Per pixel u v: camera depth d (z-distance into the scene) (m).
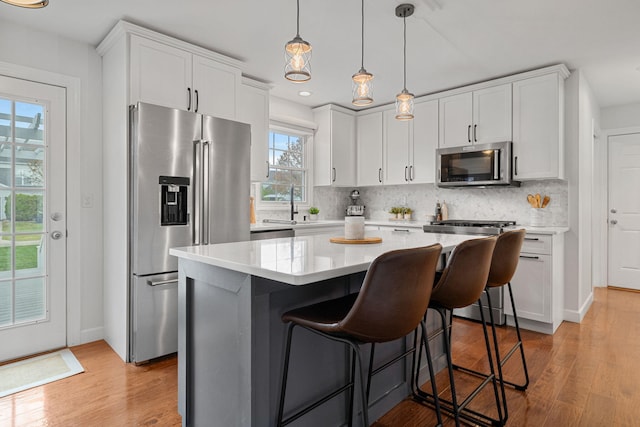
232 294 1.43
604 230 4.79
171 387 2.16
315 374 1.58
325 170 4.59
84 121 2.85
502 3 2.33
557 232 3.11
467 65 3.33
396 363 2.01
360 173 4.79
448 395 2.09
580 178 3.48
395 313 1.19
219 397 1.50
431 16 2.48
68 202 2.79
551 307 3.07
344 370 1.70
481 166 3.66
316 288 1.61
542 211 3.71
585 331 3.16
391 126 4.48
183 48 2.82
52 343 2.73
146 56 2.62
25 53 2.60
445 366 2.43
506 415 1.82
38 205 2.68
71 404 1.98
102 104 2.93
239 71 3.21
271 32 2.71
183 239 2.60
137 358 2.44
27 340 2.62
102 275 2.94
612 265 4.77
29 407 1.95
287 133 4.51
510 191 3.95
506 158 3.49
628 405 1.97
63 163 2.77
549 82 3.33
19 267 2.60
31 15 2.46
